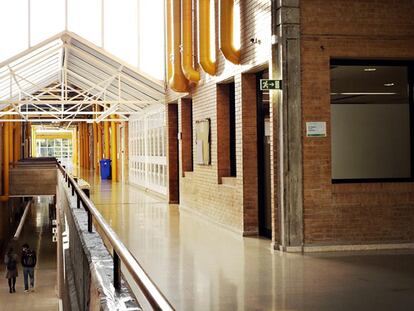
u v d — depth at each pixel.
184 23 12.30
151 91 16.69
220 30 9.78
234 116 11.23
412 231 8.36
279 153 8.24
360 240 8.25
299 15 8.12
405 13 8.38
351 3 8.24
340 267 7.06
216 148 11.29
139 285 2.30
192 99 13.48
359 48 8.25
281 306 5.32
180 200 14.86
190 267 7.12
